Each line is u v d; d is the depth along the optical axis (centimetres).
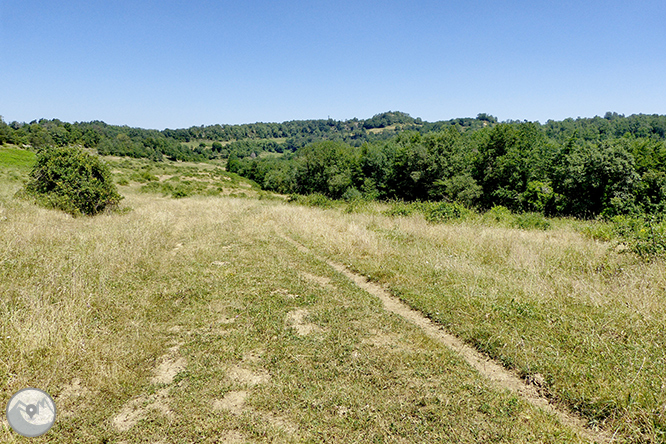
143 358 423
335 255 923
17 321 430
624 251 761
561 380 381
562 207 2828
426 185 4162
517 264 786
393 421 329
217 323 530
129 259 788
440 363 427
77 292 553
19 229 876
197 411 338
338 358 434
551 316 525
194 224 1388
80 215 1374
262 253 942
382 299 650
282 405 349
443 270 757
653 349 418
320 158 5219
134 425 320
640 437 303
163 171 6744
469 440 306
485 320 527
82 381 372
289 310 582
